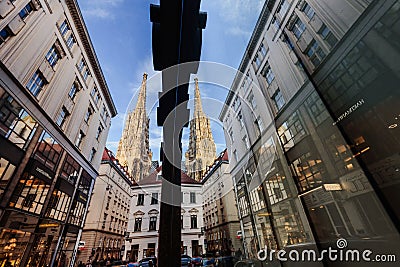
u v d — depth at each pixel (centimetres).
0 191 831
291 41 976
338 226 684
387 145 576
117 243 2244
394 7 558
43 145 1087
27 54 971
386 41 579
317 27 847
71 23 1370
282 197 902
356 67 671
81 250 1702
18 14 925
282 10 1041
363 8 647
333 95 754
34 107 1013
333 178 735
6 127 856
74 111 1427
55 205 1200
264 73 1140
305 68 884
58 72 1237
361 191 635
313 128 838
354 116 675
